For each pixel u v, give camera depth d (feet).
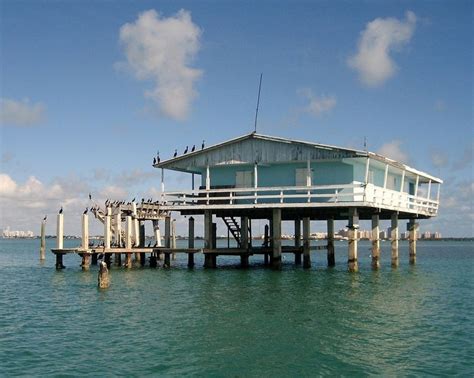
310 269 147.54
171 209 133.18
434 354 62.49
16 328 75.92
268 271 138.31
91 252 141.69
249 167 134.92
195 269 144.05
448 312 85.46
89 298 98.63
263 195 131.03
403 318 80.43
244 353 62.44
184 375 55.52
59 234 148.15
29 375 55.83
